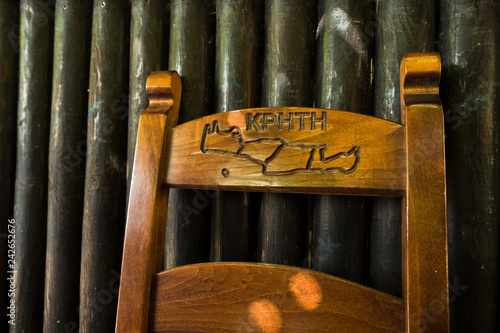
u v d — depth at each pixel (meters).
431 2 0.64
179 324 0.55
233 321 0.53
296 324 0.51
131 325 0.55
